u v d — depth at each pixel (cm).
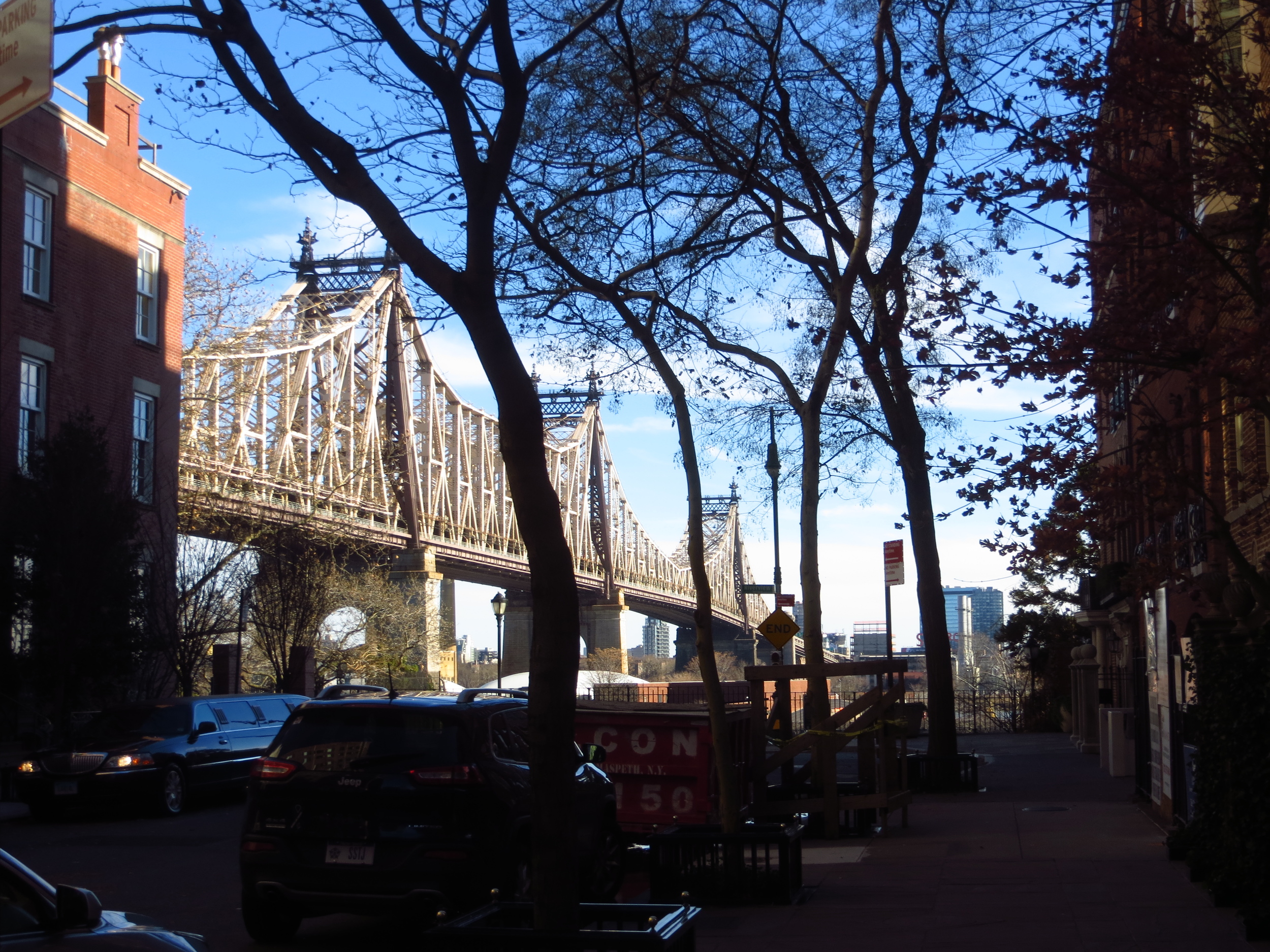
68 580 2230
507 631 8275
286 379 4631
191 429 3788
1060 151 917
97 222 2736
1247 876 834
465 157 608
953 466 926
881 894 944
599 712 1268
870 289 1260
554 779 545
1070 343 891
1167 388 1666
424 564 5584
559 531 566
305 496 4231
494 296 596
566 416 8462
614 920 569
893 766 1370
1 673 2216
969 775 1734
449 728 812
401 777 793
